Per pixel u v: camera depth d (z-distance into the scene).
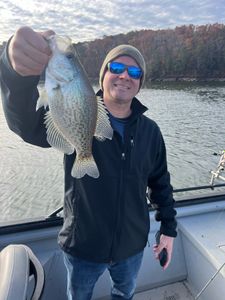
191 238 1.33
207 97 17.27
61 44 0.63
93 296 1.28
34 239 1.20
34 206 3.78
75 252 0.92
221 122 10.55
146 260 1.37
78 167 0.72
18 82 0.64
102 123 0.75
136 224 0.98
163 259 1.11
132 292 1.10
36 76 0.65
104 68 0.94
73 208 0.91
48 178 4.63
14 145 6.41
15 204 3.84
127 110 0.95
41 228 1.22
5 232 1.18
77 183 0.89
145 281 1.36
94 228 0.90
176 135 8.77
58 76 0.63
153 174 1.10
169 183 1.13
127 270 1.01
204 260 1.27
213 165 6.12
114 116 0.94
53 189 4.25
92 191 0.89
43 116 0.77
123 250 0.96
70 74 0.64
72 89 0.65
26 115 0.70
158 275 1.38
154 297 1.34
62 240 0.94
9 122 0.73
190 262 1.38
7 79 0.64
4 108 0.70
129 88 0.91
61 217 1.25
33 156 5.74
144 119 1.00
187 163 6.29
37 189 4.24
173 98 16.67
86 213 0.90
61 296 1.22
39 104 0.66
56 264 1.22
